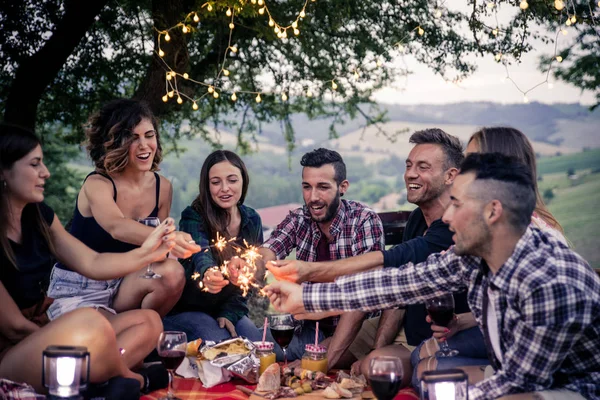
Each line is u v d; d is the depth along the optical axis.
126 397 3.21
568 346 2.56
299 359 4.37
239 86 8.09
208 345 3.93
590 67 6.99
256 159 34.56
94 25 7.34
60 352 2.74
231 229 4.50
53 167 13.54
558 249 2.65
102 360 3.13
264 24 6.67
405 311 4.12
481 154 2.75
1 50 6.83
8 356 3.08
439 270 3.06
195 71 7.51
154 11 6.52
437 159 3.94
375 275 3.16
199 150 26.14
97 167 4.34
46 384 2.75
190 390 3.65
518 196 2.64
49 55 6.69
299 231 4.51
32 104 6.84
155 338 3.68
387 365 2.74
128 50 7.37
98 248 4.18
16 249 3.38
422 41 6.67
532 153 3.54
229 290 4.42
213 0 5.21
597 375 2.69
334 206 4.32
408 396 3.56
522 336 2.60
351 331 4.02
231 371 3.70
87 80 7.39
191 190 25.94
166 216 4.61
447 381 2.58
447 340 3.60
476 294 2.92
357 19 7.06
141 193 4.43
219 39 7.41
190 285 4.37
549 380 2.64
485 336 2.86
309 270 3.46
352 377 3.64
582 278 2.55
